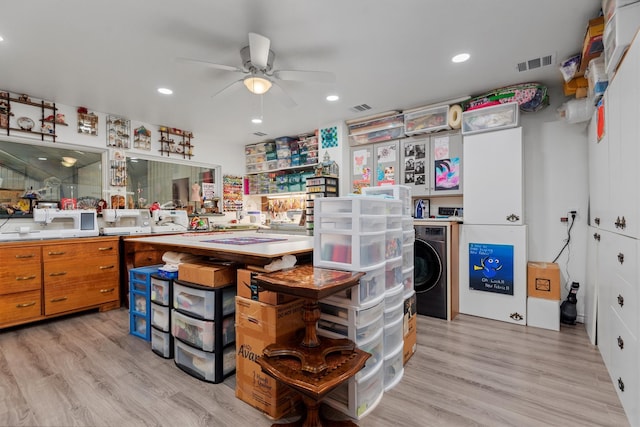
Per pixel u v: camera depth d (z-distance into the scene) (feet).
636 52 4.96
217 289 6.50
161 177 15.35
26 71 9.07
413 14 6.56
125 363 7.39
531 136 10.85
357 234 5.51
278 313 5.45
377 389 5.88
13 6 6.17
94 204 13.06
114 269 11.68
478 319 10.48
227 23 6.85
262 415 5.53
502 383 6.50
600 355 7.73
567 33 7.25
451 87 10.39
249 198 18.99
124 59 8.42
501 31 7.19
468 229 10.91
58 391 6.21
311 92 10.78
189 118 13.64
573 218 10.19
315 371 4.44
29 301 9.70
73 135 12.06
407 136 12.82
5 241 9.46
